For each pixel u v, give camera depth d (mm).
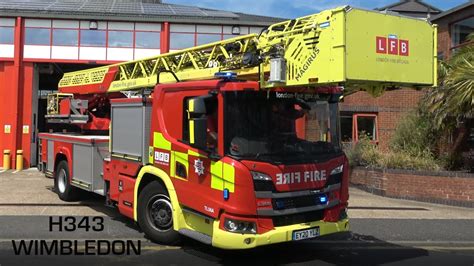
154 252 7234
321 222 6633
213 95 6441
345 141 19484
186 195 6816
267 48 6723
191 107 6211
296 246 7938
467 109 12414
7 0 23609
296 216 6438
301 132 6750
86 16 21047
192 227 6891
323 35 5926
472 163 13586
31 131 21094
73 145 10648
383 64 6051
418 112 15312
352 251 7715
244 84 6371
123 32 21453
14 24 20859
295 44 6262
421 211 11148
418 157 14195
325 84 6035
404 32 6293
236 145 6211
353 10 5836
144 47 21547
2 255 6965
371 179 14047
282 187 6266
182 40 21734
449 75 12969
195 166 6660
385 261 7148
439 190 12391
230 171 6121
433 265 6941
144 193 7691
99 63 21328
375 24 6016
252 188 6086
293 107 6727
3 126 20875
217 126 6379
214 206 6328
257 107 6449
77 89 12922
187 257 7016
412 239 8516
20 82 20938
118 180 8508
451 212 11117
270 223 6188
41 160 12711
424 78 6453
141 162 7770
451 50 21312
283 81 6281
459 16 20734
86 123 12164
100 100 12125
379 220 9984
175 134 7078
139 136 7855
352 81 5938
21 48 20906
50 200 11375
